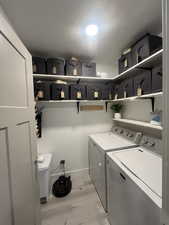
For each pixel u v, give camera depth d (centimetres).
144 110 196
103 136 240
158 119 148
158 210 75
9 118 71
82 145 262
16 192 77
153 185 93
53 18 130
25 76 100
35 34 157
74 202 189
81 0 108
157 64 149
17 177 79
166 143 57
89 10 120
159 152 145
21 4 110
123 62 193
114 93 235
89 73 221
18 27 143
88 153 263
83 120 261
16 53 83
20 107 88
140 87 155
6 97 69
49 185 213
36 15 125
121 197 122
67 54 212
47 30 150
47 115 241
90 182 238
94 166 217
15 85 81
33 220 107
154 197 82
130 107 234
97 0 109
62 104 248
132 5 116
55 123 246
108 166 154
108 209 158
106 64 255
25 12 120
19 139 85
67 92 214
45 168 188
